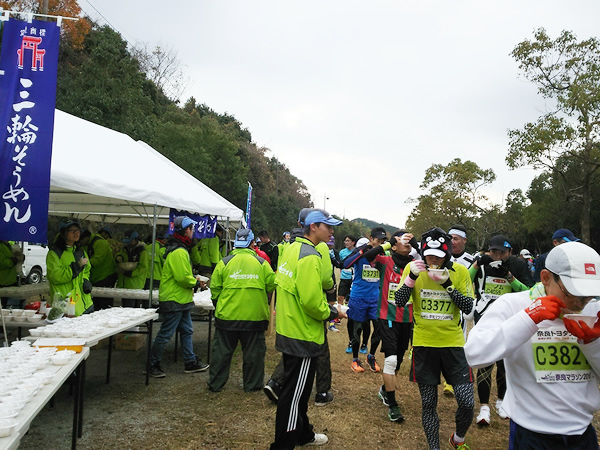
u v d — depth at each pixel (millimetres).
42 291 6727
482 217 36281
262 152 63688
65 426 4133
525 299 1959
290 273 3441
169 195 6184
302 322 3350
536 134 19219
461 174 34094
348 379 5938
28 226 3930
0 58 3988
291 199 64938
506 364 2002
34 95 4020
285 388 3342
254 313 5219
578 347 1878
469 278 3650
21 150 3959
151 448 3736
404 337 4777
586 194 21453
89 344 3668
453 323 3557
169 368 6324
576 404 1857
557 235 4648
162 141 28422
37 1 21359
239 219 11062
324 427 4305
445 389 5289
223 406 4789
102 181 5000
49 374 2789
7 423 2025
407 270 3682
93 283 7332
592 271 1653
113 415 4453
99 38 28344
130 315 4938
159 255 7527
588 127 18422
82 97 20125
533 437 1884
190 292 5875
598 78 17734
